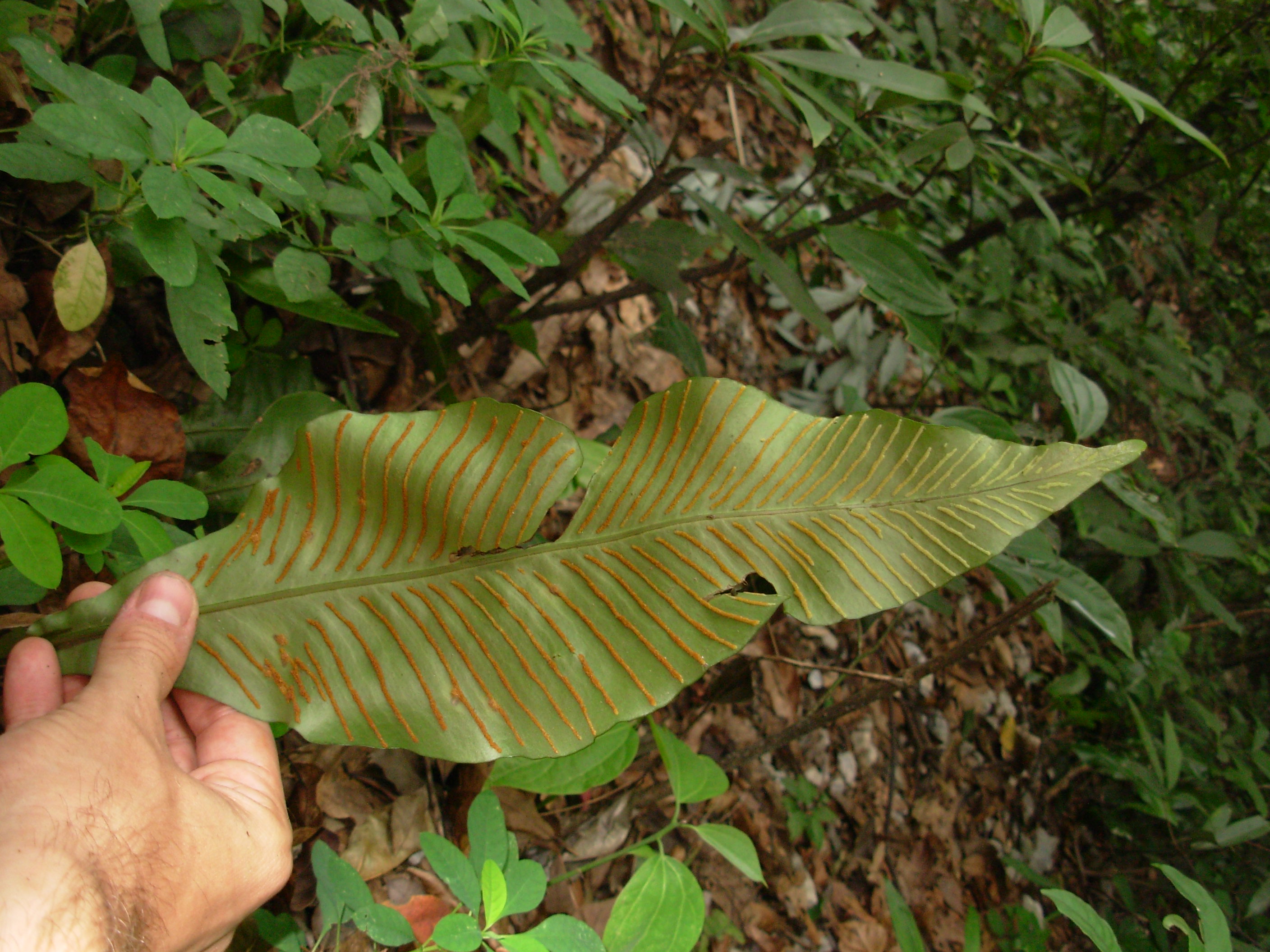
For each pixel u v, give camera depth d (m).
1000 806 1.24
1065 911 0.51
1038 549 0.65
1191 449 1.66
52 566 0.37
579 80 0.51
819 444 0.39
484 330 0.73
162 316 0.59
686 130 1.40
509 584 0.37
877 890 1.01
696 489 0.38
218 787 0.39
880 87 0.56
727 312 1.30
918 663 1.24
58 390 0.51
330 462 0.38
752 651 1.02
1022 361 1.07
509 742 0.36
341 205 0.49
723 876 0.86
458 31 0.64
